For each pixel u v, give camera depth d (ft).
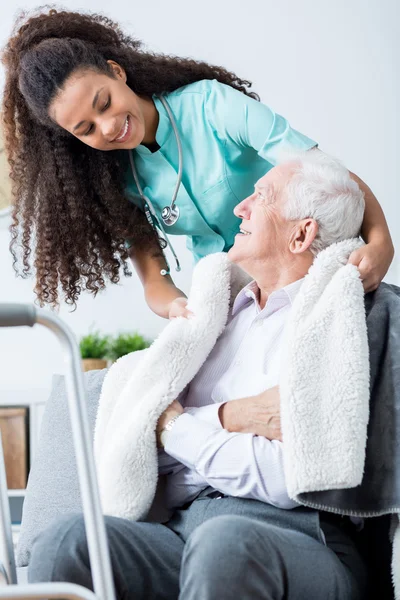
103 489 5.56
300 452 4.92
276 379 5.49
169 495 5.65
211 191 6.97
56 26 6.91
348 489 4.97
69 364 3.96
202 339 5.79
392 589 5.16
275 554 4.45
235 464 5.15
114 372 6.20
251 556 4.33
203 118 6.88
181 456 5.35
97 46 6.86
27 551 6.66
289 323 5.29
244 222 5.77
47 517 6.67
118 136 6.50
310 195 5.59
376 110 13.32
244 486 5.15
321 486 4.87
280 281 5.76
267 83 13.64
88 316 13.73
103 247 7.32
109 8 13.94
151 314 13.66
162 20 13.91
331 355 5.12
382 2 13.41
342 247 5.55
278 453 5.09
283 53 13.62
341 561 5.03
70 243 7.32
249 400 5.33
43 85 6.44
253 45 13.70
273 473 5.07
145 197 7.19
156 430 5.58
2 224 13.80
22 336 13.74
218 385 5.73
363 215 5.79
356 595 4.95
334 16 13.50
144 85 6.98
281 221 5.65
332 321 5.21
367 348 5.13
